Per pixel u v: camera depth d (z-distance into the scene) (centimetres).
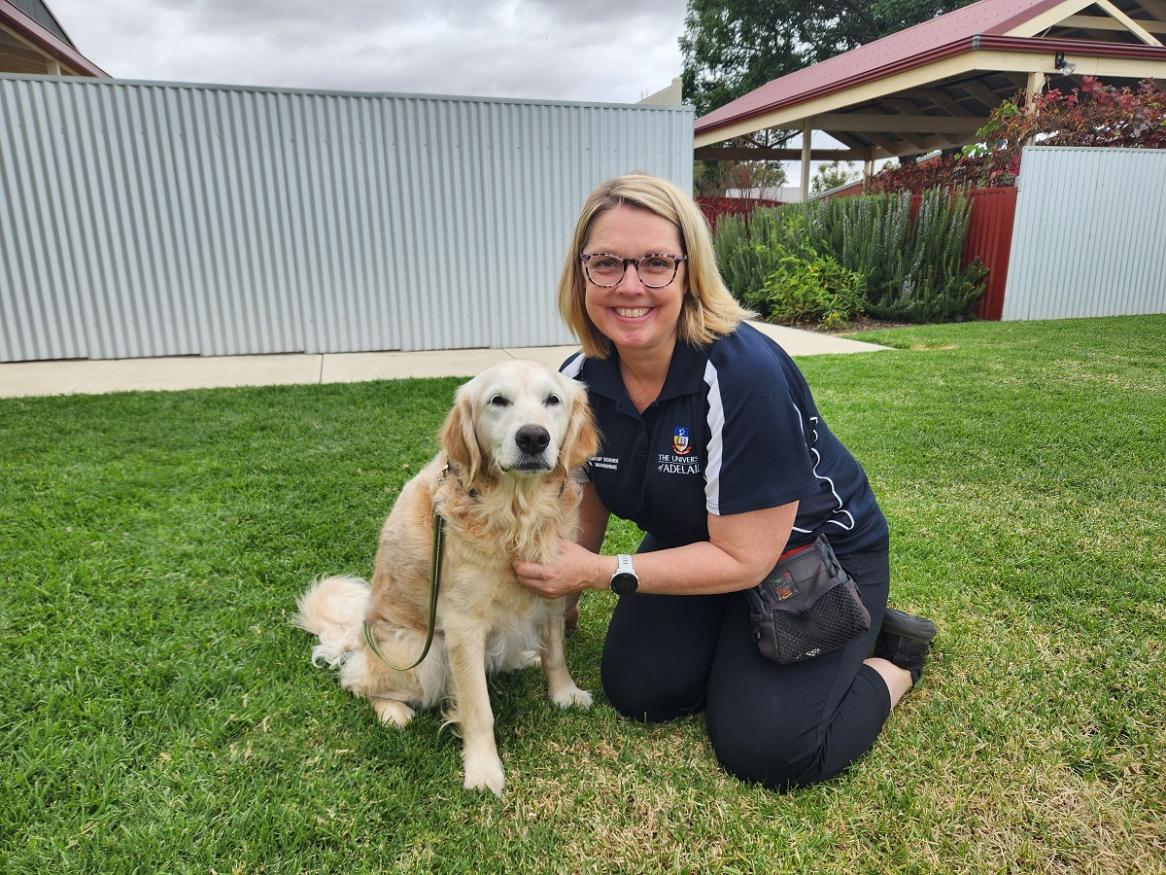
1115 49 1241
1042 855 179
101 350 873
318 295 922
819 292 1102
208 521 381
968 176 1252
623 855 184
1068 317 1154
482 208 945
